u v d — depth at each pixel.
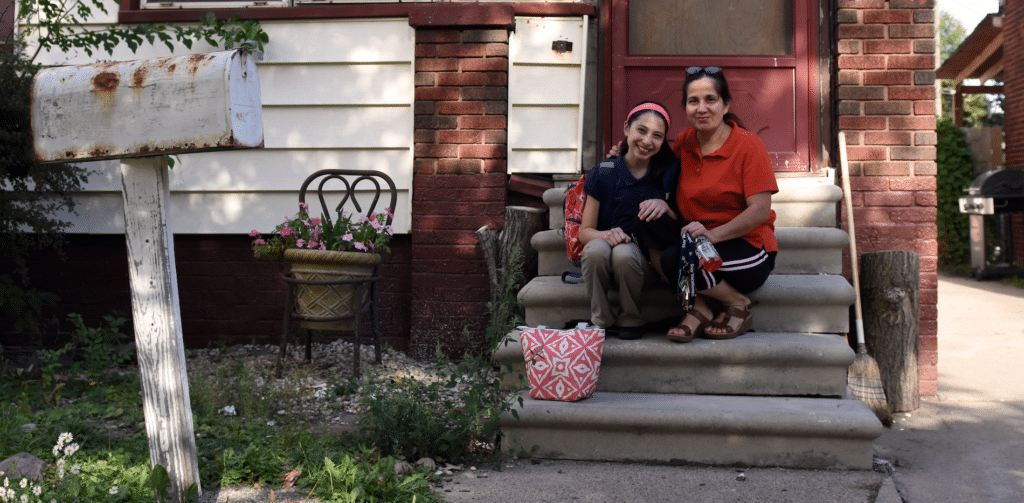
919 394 4.17
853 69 4.62
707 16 5.06
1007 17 12.24
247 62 2.12
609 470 3.13
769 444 3.17
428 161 4.90
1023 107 11.59
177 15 4.99
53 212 4.87
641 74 5.04
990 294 9.35
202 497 2.61
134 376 4.14
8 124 4.00
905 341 4.13
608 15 5.04
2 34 4.81
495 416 3.19
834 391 3.43
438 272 4.88
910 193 4.57
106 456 2.83
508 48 4.89
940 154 13.23
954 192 13.14
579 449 3.27
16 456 2.66
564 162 4.91
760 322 3.81
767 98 4.95
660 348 3.46
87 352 4.23
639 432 3.23
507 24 4.79
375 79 4.98
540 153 4.92
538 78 4.91
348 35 4.96
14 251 4.52
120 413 3.49
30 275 5.18
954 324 7.04
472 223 4.87
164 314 2.29
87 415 3.45
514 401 3.34
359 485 2.64
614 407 3.22
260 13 4.95
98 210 5.10
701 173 3.53
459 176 4.88
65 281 5.18
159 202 2.26
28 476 2.55
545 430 3.29
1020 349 5.76
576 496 2.80
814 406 3.25
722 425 3.14
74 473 2.49
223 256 5.16
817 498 2.79
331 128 5.01
